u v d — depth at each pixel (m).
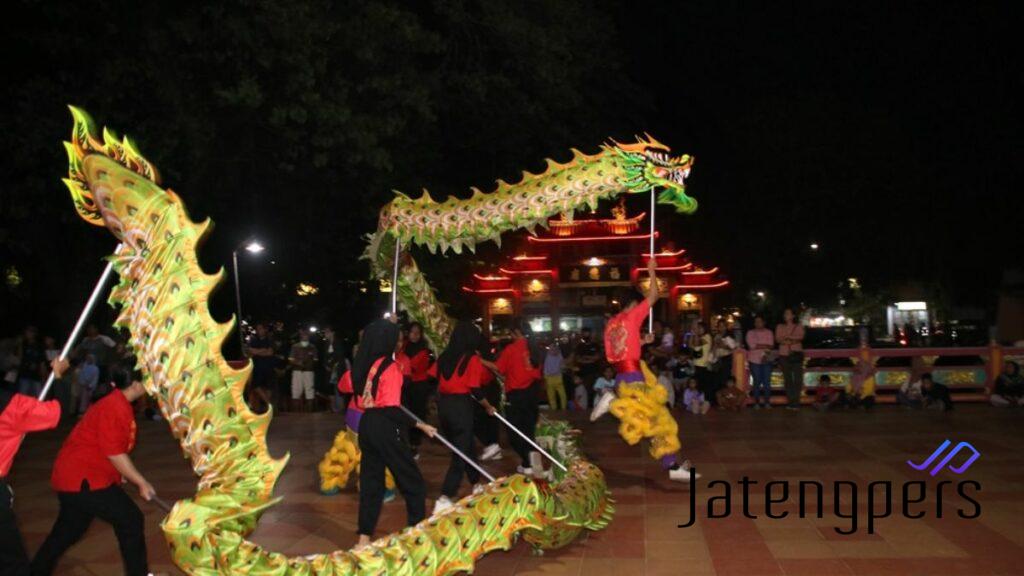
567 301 35.03
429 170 21.06
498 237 9.95
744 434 14.02
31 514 9.01
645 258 34.22
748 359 17.98
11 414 5.15
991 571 6.55
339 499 9.45
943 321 34.22
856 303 35.34
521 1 19.28
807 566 6.74
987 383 18.41
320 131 16.34
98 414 5.64
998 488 9.48
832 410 17.36
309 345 19.62
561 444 10.09
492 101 20.03
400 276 11.35
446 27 19.69
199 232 5.42
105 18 16.11
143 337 5.34
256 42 15.60
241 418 5.33
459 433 8.68
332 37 16.70
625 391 9.80
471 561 6.18
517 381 10.52
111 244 19.70
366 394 7.12
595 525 7.39
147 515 8.80
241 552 5.32
